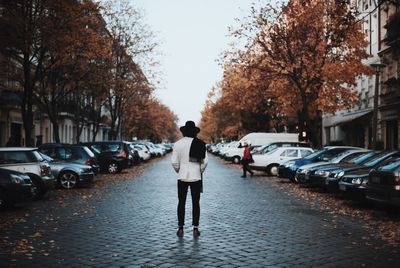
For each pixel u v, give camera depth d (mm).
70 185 20344
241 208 14375
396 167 12281
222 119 66875
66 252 8266
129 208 14219
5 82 36094
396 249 8617
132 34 42969
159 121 89625
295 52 31922
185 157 9836
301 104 35219
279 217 12570
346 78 31844
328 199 17031
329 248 8672
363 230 10617
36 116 45125
